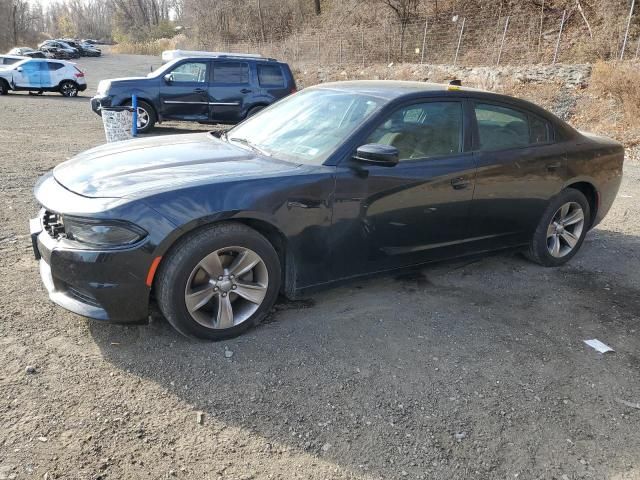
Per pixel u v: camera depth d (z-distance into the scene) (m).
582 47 18.22
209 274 3.13
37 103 18.03
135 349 3.12
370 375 3.01
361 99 3.92
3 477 2.16
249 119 4.52
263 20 40.31
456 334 3.54
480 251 4.36
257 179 3.20
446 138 3.96
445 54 23.39
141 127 11.93
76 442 2.38
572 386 3.06
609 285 4.54
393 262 3.86
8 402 2.60
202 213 2.98
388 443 2.52
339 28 29.84
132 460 2.31
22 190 6.28
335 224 3.46
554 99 14.40
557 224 4.80
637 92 12.32
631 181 8.55
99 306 2.95
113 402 2.66
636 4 17.52
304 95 4.41
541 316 3.89
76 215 2.88
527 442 2.59
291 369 3.02
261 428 2.55
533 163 4.35
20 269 4.07
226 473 2.28
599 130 12.24
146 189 2.98
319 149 3.59
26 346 3.07
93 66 41.78
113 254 2.84
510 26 21.84
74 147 9.68
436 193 3.82
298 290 3.50
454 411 2.77
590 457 2.53
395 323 3.62
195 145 3.94
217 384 2.85
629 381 3.15
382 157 3.30
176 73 11.95
